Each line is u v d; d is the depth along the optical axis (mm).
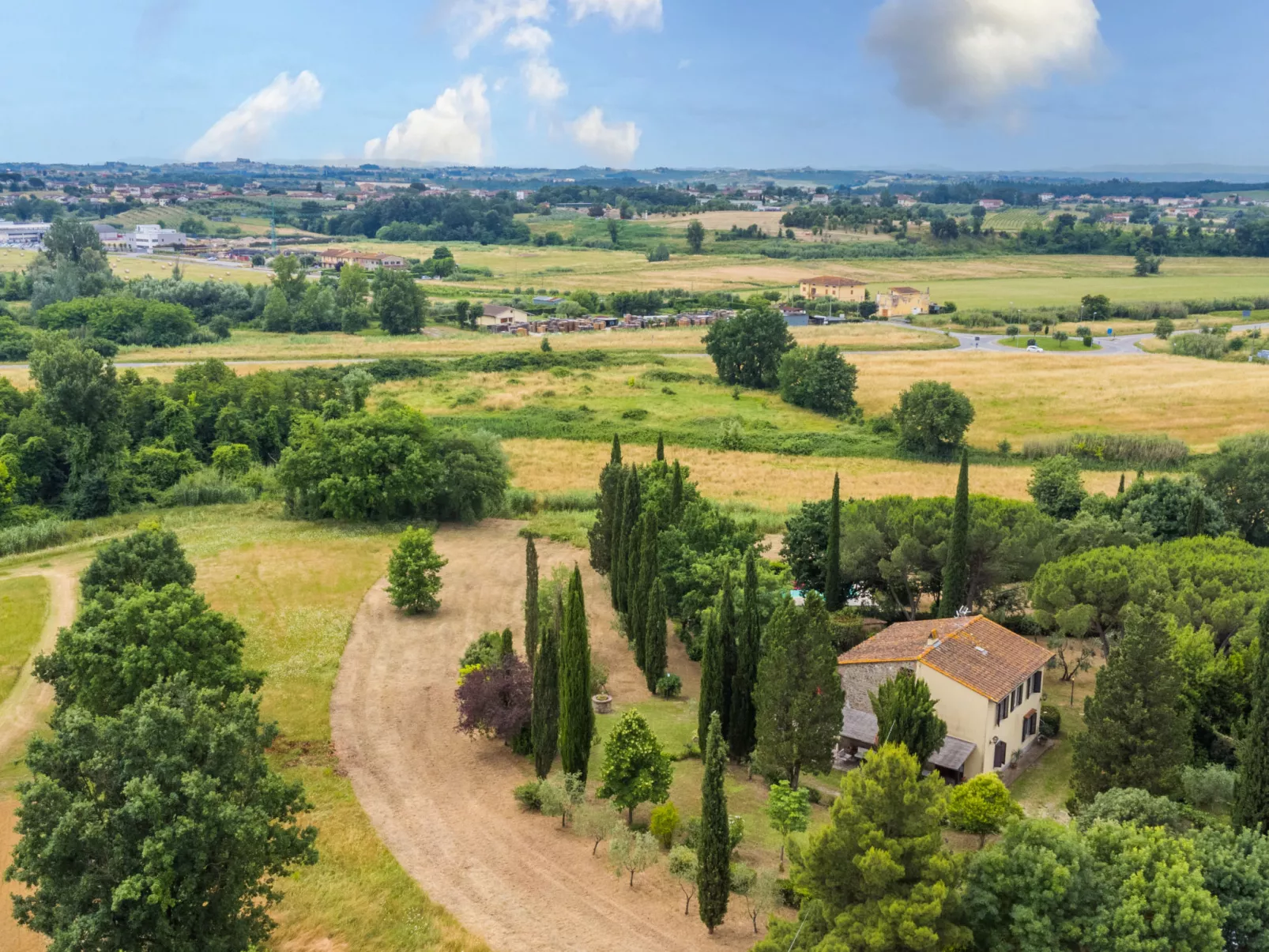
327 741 60562
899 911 34781
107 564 59281
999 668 57594
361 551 98688
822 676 52031
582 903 44906
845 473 134500
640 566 71500
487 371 193250
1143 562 67312
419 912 43781
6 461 117750
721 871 41469
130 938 34375
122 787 35562
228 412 140250
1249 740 43906
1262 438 130250
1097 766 49562
